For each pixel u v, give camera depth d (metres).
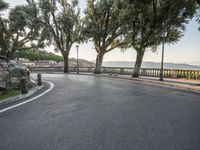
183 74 21.70
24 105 7.74
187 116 6.20
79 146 3.95
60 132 4.73
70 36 36.19
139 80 19.94
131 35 24.30
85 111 6.75
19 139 4.33
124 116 6.14
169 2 19.73
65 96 9.79
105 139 4.30
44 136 4.49
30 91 11.12
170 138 4.38
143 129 4.95
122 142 4.14
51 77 23.17
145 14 21.84
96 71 32.88
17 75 12.34
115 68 33.19
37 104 7.91
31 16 33.91
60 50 36.62
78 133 4.66
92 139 4.30
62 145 4.00
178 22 20.31
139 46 23.22
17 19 33.19
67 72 36.69
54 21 35.47
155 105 7.83
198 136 4.51
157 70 25.11
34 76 25.19
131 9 22.34
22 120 5.73
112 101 8.55
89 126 5.17
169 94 10.88
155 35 22.22
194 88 13.05
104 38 31.73
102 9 30.22
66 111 6.74
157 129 4.96
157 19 21.22
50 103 8.09
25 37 36.56
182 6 18.97
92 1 30.88
